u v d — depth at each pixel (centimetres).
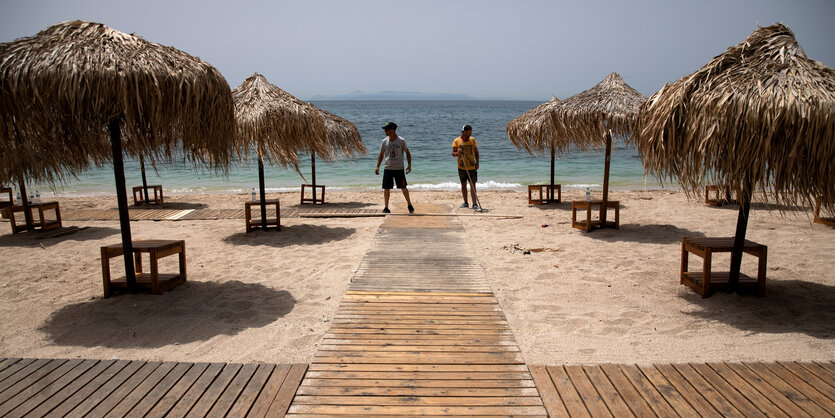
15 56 377
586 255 614
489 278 524
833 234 711
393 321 388
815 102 346
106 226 836
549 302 452
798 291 464
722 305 433
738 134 372
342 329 371
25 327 396
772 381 287
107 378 293
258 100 698
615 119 716
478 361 316
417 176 1719
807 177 365
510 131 1028
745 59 405
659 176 452
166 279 488
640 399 270
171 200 1159
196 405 265
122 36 419
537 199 1098
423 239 696
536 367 307
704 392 277
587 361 330
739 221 441
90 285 505
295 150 717
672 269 548
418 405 264
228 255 633
